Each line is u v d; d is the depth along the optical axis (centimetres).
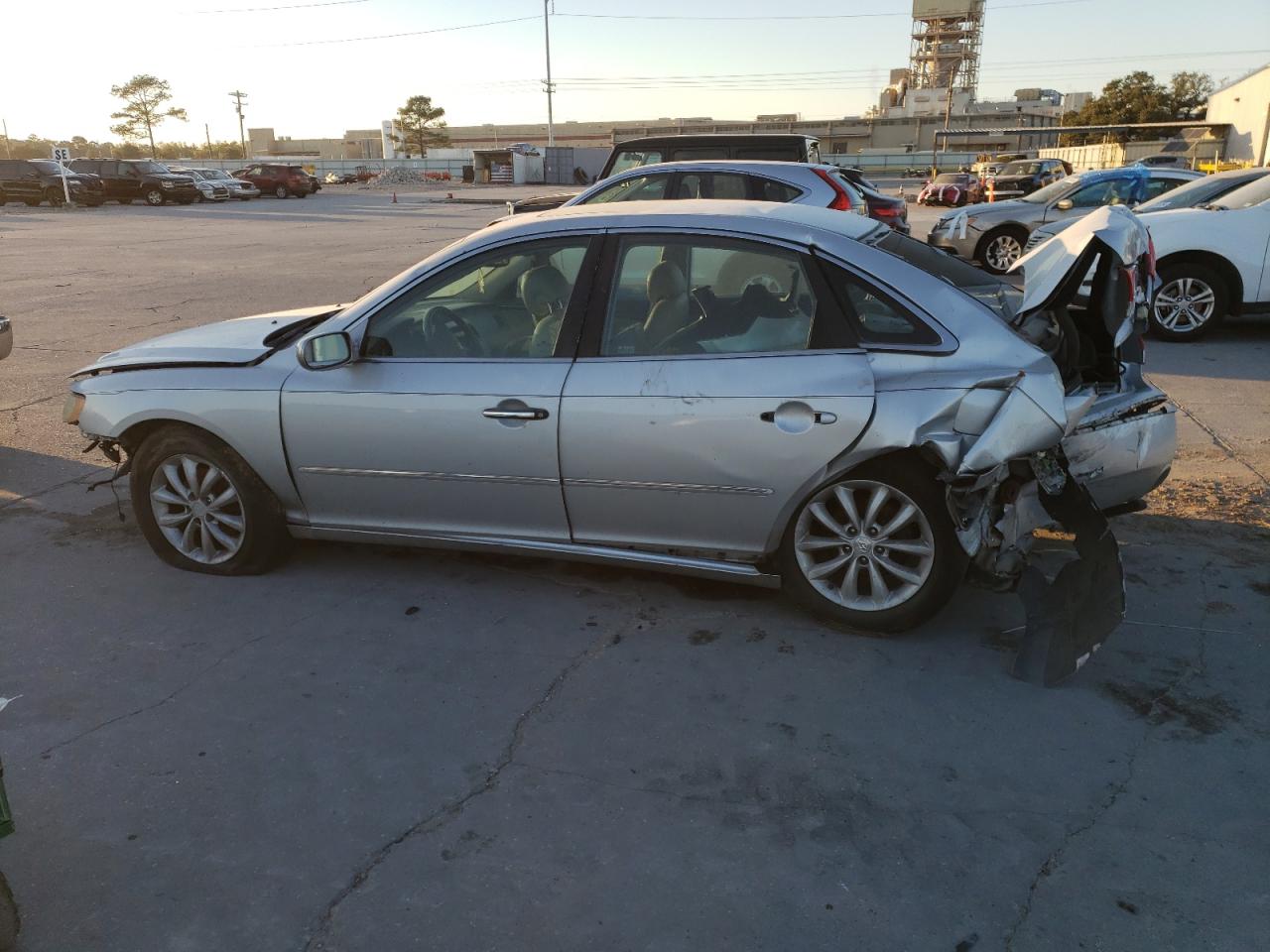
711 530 368
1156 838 262
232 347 430
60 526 493
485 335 388
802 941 229
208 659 360
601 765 297
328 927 235
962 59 12031
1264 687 331
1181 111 7475
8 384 799
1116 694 329
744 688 338
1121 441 377
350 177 6819
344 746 307
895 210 1134
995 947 227
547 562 441
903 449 340
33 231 2497
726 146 1123
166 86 10412
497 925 235
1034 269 385
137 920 238
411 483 394
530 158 6450
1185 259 888
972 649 362
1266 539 449
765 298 360
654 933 232
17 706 330
